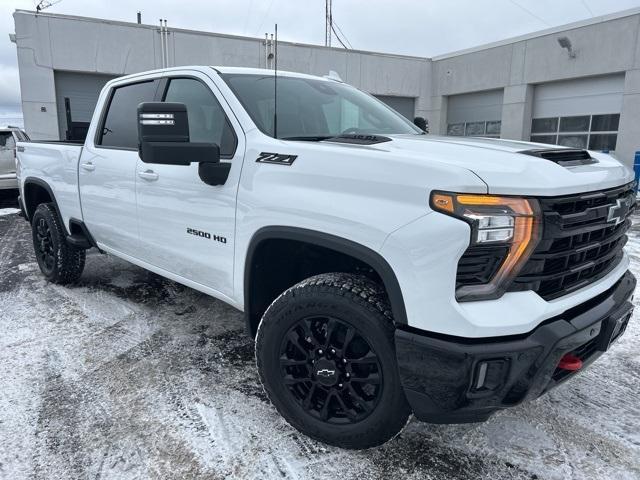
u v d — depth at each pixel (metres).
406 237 1.85
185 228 2.92
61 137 15.70
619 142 14.56
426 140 2.46
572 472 2.17
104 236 3.85
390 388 2.03
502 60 17.78
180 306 4.18
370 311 2.02
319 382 2.23
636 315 3.98
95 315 3.96
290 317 2.24
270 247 2.48
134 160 3.35
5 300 4.32
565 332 1.87
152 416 2.56
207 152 2.48
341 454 2.28
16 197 10.57
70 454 2.27
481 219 1.75
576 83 15.97
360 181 2.01
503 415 2.61
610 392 2.85
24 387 2.84
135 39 15.69
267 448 2.31
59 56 15.00
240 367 3.11
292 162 2.28
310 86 3.27
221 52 16.75
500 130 18.67
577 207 1.93
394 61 19.72
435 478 2.13
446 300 1.79
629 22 13.99
